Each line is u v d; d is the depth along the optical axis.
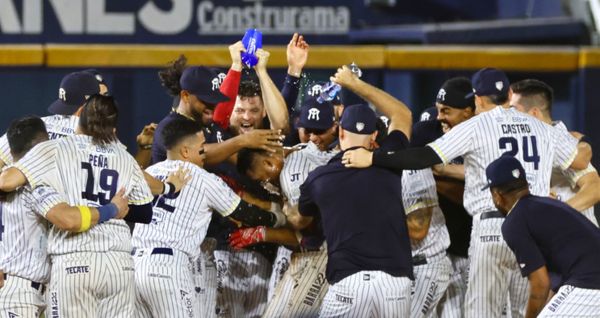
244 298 33.78
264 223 30.27
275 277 32.88
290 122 34.09
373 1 48.81
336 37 48.84
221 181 30.16
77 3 47.72
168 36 48.22
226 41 48.31
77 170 27.44
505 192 27.84
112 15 47.97
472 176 30.47
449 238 33.03
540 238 27.47
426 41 49.59
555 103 48.28
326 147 31.77
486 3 52.69
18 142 28.05
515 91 32.81
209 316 32.53
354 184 28.41
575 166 31.03
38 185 27.11
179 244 29.64
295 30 48.56
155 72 46.97
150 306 29.52
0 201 27.97
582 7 51.03
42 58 46.59
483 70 31.31
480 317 30.72
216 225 33.16
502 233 27.91
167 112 47.12
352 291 28.03
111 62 46.78
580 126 47.66
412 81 47.38
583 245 27.45
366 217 28.25
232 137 33.75
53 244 27.45
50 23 47.69
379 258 28.08
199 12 48.16
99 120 27.81
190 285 29.73
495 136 30.03
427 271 32.06
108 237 27.47
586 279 27.38
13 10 47.41
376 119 30.16
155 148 31.28
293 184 31.12
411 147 32.53
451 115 32.53
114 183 27.70
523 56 47.59
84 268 27.19
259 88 33.88
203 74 32.53
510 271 30.61
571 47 47.75
